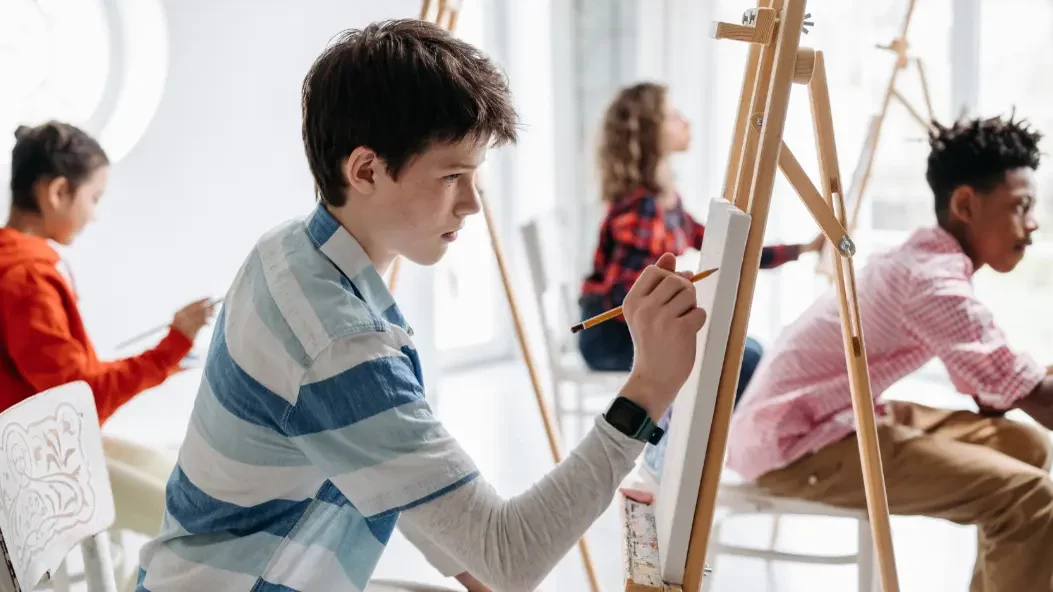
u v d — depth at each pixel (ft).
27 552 3.52
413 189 3.12
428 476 2.94
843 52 12.26
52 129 6.53
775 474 5.85
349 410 2.97
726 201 3.61
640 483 4.78
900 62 7.64
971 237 5.79
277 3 9.51
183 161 9.02
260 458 3.20
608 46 14.17
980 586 5.67
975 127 5.75
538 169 14.80
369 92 2.99
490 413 12.77
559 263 14.46
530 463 10.72
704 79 13.64
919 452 5.51
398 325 3.41
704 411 3.18
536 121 14.69
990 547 5.47
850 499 5.67
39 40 8.35
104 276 8.61
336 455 3.02
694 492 3.22
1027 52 11.35
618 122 10.11
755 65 3.89
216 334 3.45
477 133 3.09
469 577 4.32
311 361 3.01
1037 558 5.32
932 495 5.50
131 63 8.70
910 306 5.59
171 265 9.04
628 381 3.08
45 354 5.98
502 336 15.74
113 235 8.63
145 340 8.91
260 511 3.31
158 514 6.09
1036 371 5.52
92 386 6.12
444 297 14.87
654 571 3.39
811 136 12.32
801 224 12.87
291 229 3.39
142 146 8.74
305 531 3.34
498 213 14.90
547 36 14.56
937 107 11.92
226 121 9.29
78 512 3.92
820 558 6.29
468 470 2.99
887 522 4.07
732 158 3.99
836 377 5.72
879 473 4.05
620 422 3.01
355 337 3.01
